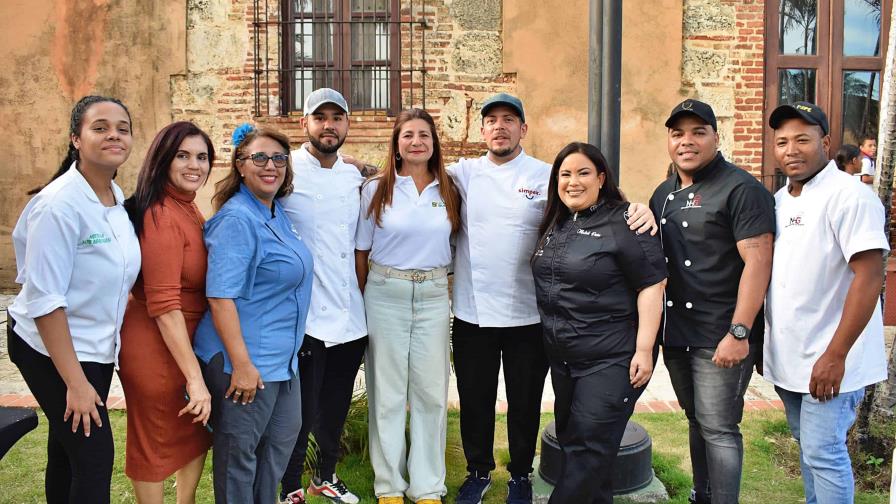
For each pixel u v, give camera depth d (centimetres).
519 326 332
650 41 755
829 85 777
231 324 250
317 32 766
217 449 260
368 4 761
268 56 758
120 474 366
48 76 771
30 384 239
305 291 274
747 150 768
